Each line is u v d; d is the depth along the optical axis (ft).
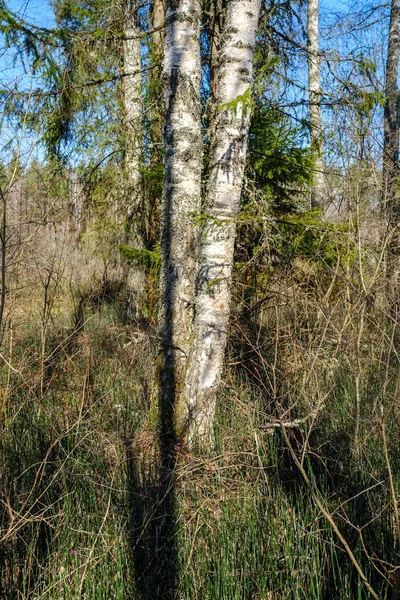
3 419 11.13
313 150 17.92
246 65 11.52
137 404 13.94
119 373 15.70
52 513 9.32
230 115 11.44
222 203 11.53
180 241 12.03
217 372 11.85
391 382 11.88
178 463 10.93
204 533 9.25
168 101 12.10
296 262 16.61
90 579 8.21
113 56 18.92
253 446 11.50
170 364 11.97
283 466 11.23
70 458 10.44
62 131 18.16
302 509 9.61
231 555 8.68
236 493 10.27
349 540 8.87
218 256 11.62
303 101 18.34
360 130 10.16
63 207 17.15
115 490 9.73
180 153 12.03
